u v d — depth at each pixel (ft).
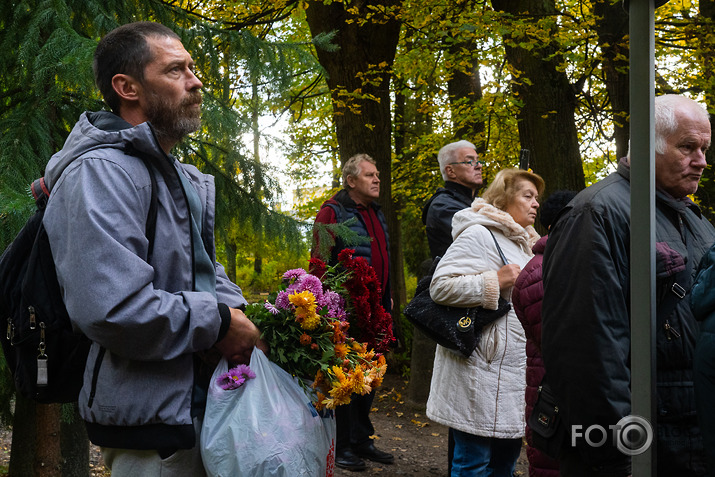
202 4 20.84
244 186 11.18
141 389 5.32
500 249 9.98
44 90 8.91
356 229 14.07
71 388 5.81
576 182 23.03
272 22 24.49
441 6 23.07
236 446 5.33
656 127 6.63
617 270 6.25
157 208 5.57
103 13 9.34
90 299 5.00
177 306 5.27
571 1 26.76
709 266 5.72
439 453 15.70
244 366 5.64
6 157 8.29
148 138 5.47
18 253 5.64
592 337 6.02
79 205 5.17
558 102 23.00
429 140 30.40
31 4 8.79
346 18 23.49
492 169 29.71
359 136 24.41
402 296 29.68
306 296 5.89
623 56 21.67
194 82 6.07
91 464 13.79
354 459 13.74
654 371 4.65
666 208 6.70
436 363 10.45
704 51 22.86
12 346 5.79
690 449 6.15
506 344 9.74
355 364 6.26
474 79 31.04
